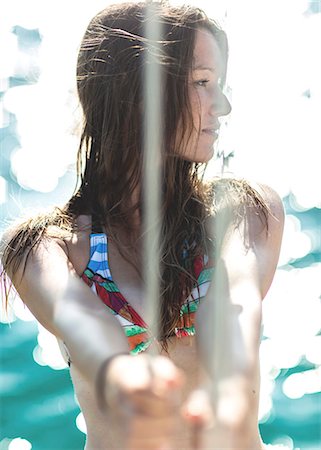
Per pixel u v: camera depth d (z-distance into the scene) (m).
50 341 7.00
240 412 1.87
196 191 2.86
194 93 2.73
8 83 12.22
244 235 2.73
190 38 2.73
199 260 2.78
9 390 6.40
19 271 2.66
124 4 2.87
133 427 1.69
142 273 2.78
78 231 2.81
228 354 2.22
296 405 6.13
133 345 2.73
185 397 2.76
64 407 6.23
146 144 2.75
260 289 2.59
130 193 2.83
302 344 6.81
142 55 2.78
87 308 2.38
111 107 2.82
